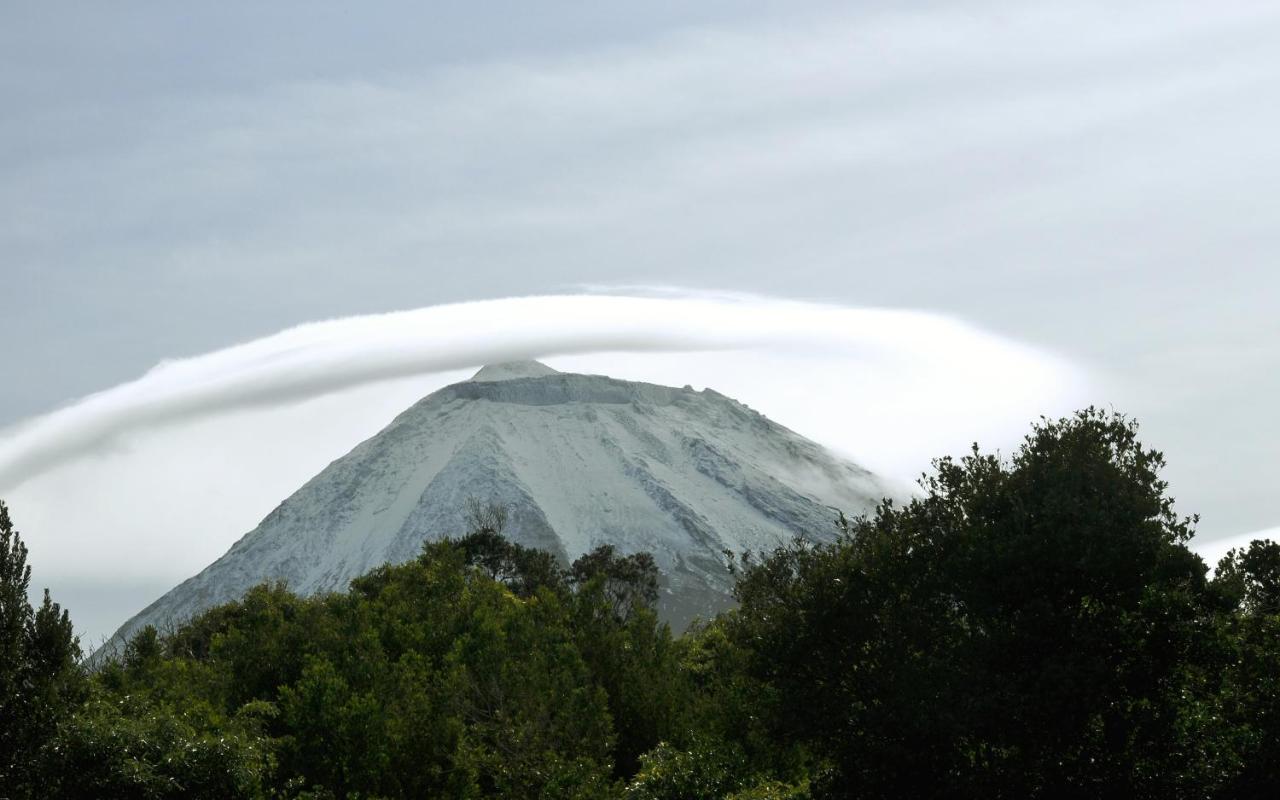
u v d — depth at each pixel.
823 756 53.72
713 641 91.19
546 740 69.25
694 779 59.94
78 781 52.75
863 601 53.03
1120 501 50.91
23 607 54.56
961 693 48.59
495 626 87.62
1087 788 48.19
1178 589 49.41
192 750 57.06
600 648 83.62
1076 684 46.88
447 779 67.94
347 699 70.81
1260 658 50.38
